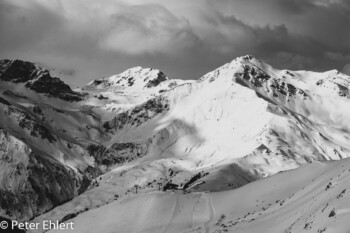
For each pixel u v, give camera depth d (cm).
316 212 12281
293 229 12269
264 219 14850
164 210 19812
